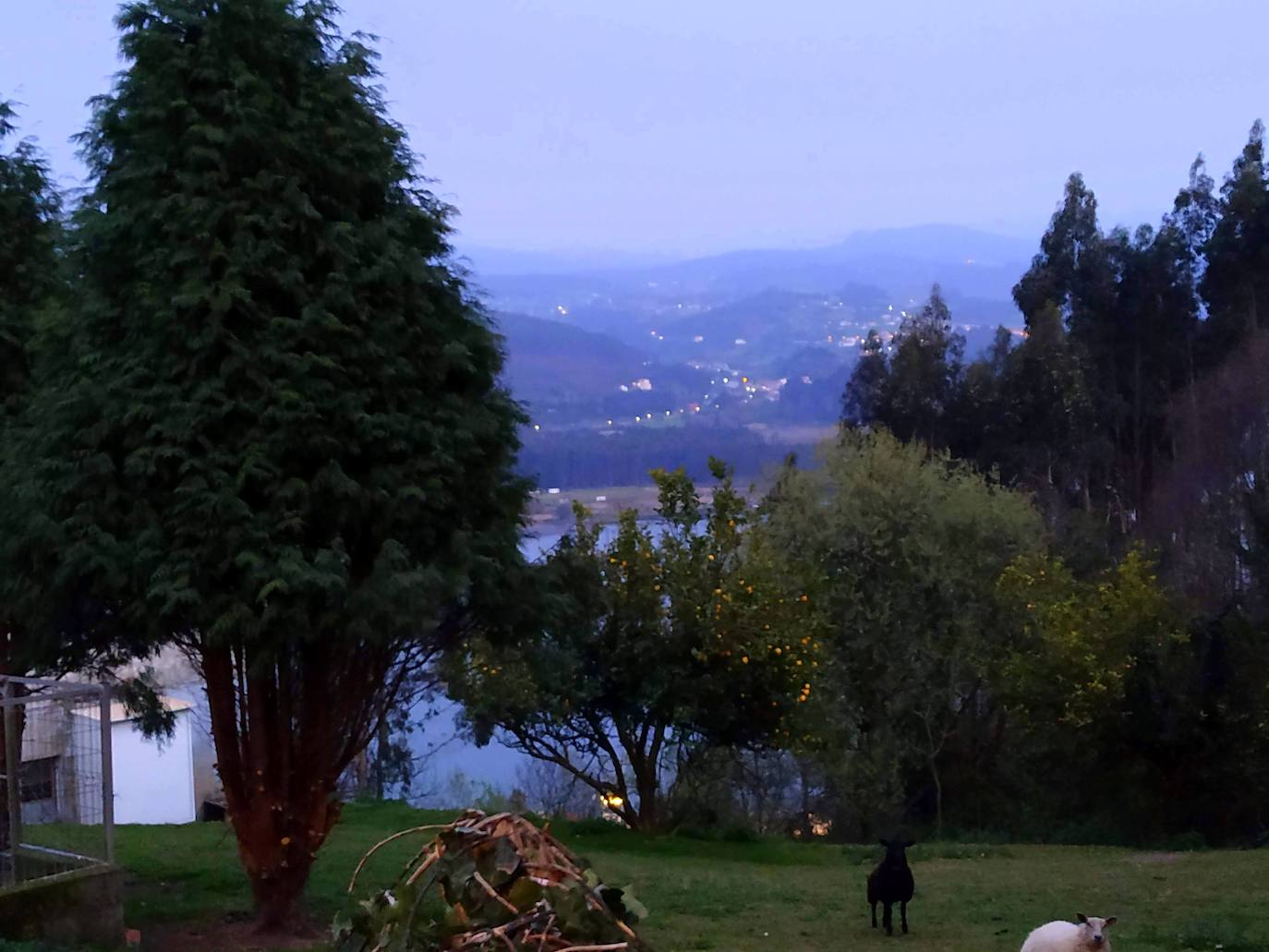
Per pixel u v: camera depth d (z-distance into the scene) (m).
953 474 33.34
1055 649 25.14
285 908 10.23
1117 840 24.06
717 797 26.30
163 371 8.87
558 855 4.05
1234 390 36.34
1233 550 30.92
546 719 21.03
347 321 9.26
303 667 9.98
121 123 9.32
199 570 8.67
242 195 9.16
